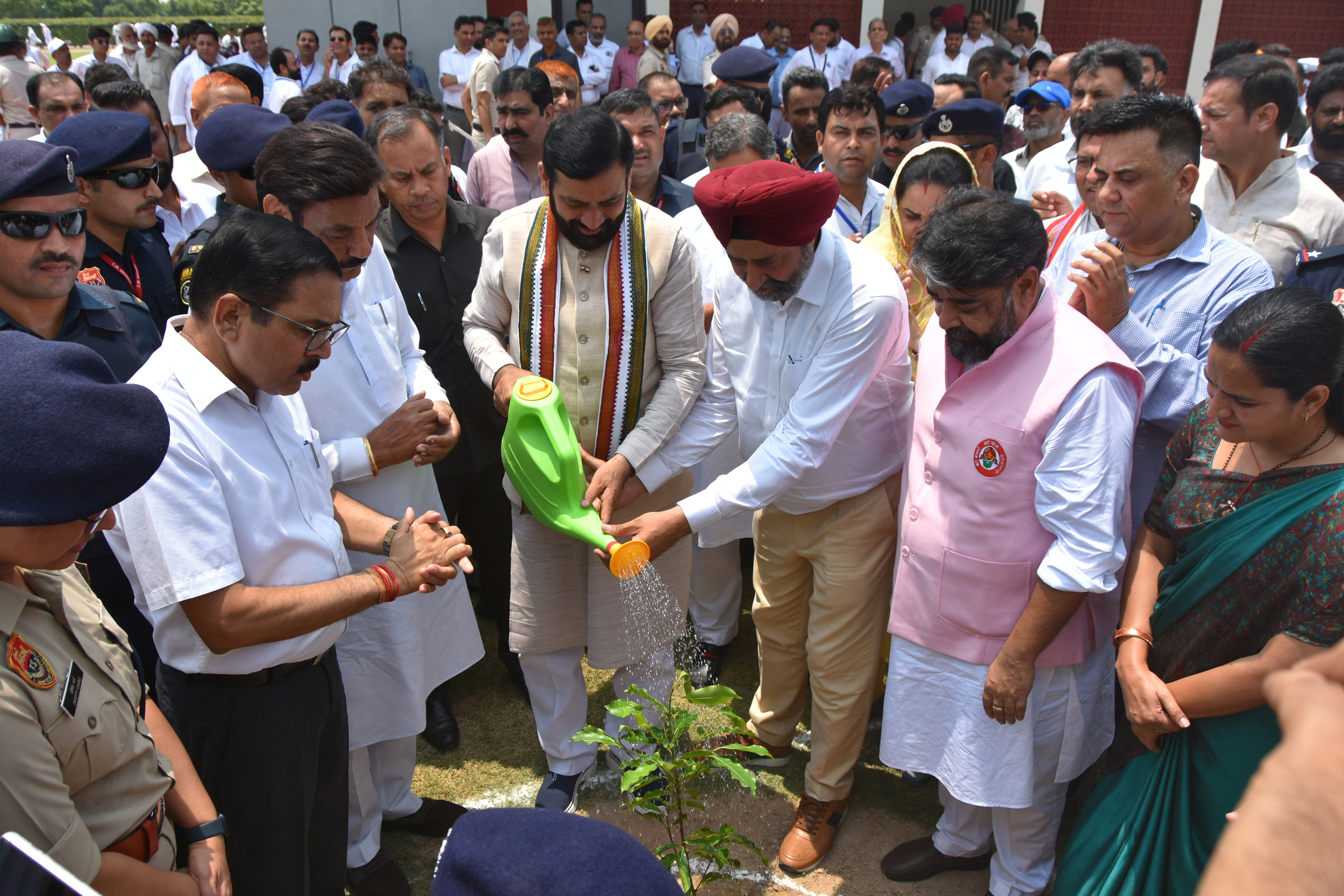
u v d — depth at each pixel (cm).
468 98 878
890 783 301
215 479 179
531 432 236
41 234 215
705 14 1130
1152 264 260
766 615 287
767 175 219
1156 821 210
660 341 262
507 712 340
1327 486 177
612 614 272
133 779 148
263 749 196
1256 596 187
